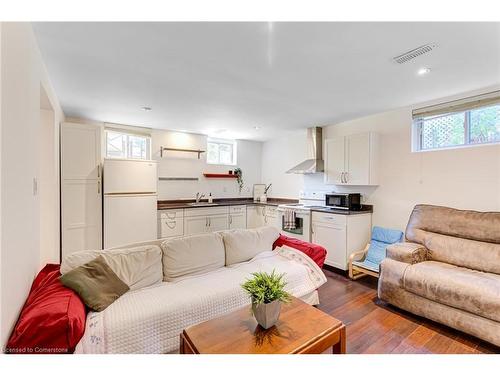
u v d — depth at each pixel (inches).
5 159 42.9
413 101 127.3
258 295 56.4
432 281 89.5
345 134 170.7
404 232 135.6
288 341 52.8
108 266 76.9
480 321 78.9
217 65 88.0
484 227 98.7
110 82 103.4
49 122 112.0
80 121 166.2
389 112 145.5
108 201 150.8
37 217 73.7
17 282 51.5
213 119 166.2
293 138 220.8
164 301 69.7
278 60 84.2
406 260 103.2
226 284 82.0
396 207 142.8
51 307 54.0
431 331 88.1
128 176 157.3
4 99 42.5
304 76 97.2
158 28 66.6
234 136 227.6
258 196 247.8
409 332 87.5
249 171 248.5
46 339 49.8
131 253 84.4
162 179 200.8
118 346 58.4
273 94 117.5
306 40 72.1
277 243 121.6
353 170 154.0
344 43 73.6
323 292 121.2
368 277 141.7
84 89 111.2
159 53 79.9
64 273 70.5
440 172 124.4
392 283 102.3
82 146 142.9
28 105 60.8
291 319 60.8
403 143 139.1
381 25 64.8
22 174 54.7
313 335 54.8
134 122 175.8
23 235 55.9
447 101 121.3
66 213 138.3
